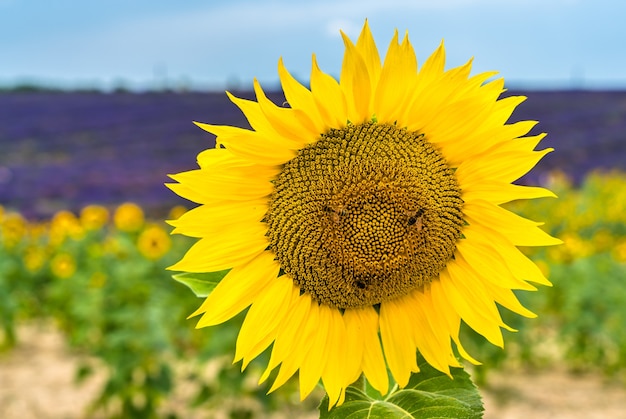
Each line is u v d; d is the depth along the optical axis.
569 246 8.90
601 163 20.05
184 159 20.67
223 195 2.04
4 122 27.73
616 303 8.17
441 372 2.09
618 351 8.28
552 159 20.66
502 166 2.05
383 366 2.11
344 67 1.95
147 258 7.06
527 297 7.50
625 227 12.70
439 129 2.06
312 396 6.89
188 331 7.02
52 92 37.12
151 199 16.12
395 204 2.08
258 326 2.08
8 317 7.96
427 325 2.12
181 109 29.17
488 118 2.02
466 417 1.91
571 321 8.38
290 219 2.09
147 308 6.38
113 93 35.44
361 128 2.10
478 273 2.10
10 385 7.69
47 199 16.25
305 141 2.06
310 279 2.11
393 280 2.11
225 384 5.96
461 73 1.99
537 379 8.16
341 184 2.09
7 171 19.25
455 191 2.10
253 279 2.09
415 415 1.95
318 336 2.12
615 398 7.48
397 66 1.98
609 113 28.06
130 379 6.34
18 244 9.16
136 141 23.56
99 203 15.75
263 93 1.94
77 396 7.42
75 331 7.32
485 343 6.72
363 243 2.08
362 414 1.95
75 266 8.09
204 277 2.23
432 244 2.10
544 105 30.44
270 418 6.40
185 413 6.84
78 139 24.38
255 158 2.01
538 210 12.59
